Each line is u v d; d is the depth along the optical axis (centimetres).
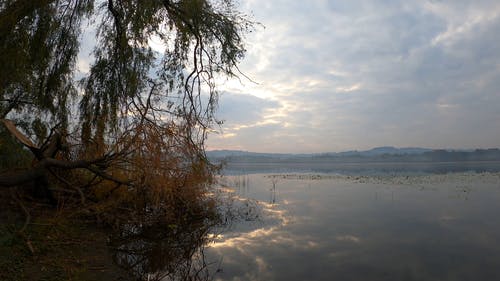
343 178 2606
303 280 543
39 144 938
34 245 546
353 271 582
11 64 787
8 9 765
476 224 941
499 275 558
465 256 659
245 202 1323
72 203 802
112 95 951
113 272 538
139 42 927
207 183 959
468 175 2802
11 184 650
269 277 558
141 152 811
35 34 830
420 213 1110
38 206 770
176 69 1034
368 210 1172
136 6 888
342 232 862
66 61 925
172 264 625
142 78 982
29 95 923
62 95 943
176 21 973
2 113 903
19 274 449
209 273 579
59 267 497
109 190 908
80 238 657
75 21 909
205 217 1009
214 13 1016
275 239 798
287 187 1911
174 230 866
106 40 988
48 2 812
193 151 905
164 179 823
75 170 920
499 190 1717
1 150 858
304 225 945
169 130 860
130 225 834
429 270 583
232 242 775
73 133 929
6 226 590
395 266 605
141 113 883
